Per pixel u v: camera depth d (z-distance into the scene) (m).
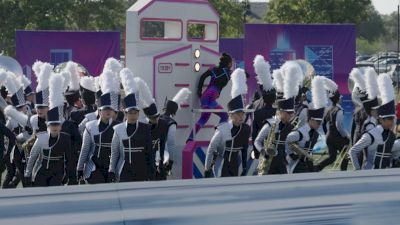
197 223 9.53
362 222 9.74
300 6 126.50
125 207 9.64
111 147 28.62
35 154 29.62
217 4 127.50
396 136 31.59
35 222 9.23
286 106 30.80
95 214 9.41
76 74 36.72
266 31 54.22
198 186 10.21
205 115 37.50
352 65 54.28
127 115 28.28
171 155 31.23
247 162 31.77
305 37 54.25
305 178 10.55
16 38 54.72
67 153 29.62
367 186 10.28
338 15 124.94
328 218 9.79
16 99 37.41
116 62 33.06
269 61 54.38
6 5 119.38
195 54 37.94
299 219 9.70
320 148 42.16
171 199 9.82
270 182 10.38
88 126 29.28
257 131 35.16
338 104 40.41
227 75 37.53
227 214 9.64
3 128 32.97
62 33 55.06
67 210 9.48
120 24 134.25
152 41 37.47
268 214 9.73
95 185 10.28
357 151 29.25
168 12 37.62
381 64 154.25
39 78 32.38
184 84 37.66
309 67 46.12
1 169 35.28
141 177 28.30
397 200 9.98
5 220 9.25
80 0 124.75
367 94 35.78
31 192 9.95
